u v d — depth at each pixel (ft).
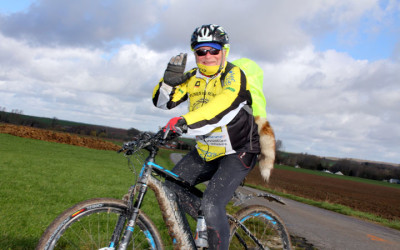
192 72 8.38
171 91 8.25
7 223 12.02
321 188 108.06
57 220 5.65
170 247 11.43
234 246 9.73
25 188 20.51
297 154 351.05
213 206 7.43
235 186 7.76
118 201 6.54
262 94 8.36
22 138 86.79
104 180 31.24
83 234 9.14
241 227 9.09
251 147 7.93
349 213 36.50
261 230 10.26
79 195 20.83
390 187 190.80
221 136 7.51
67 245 8.89
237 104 7.20
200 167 8.33
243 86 7.43
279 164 322.96
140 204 6.76
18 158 39.93
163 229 14.32
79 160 52.85
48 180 25.67
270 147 8.10
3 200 16.07
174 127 6.29
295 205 37.24
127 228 6.55
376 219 33.96
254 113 8.16
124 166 54.70
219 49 7.46
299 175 187.52
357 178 276.41
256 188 63.57
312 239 18.06
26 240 10.54
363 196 98.63
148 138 6.56
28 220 12.99
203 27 7.50
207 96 7.97
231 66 7.79
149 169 6.90
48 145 79.82
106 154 84.58
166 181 7.57
